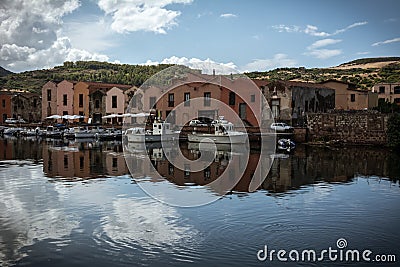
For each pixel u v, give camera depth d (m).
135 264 9.41
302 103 47.22
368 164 25.44
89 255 9.91
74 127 53.56
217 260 9.63
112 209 13.75
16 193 16.39
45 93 68.81
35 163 26.09
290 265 9.40
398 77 82.88
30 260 9.68
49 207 14.13
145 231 11.51
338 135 40.66
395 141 35.50
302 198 15.40
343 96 53.00
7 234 11.37
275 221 12.44
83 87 65.12
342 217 12.93
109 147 38.66
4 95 71.88
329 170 22.84
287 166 24.39
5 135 57.75
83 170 22.61
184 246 10.43
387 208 14.06
